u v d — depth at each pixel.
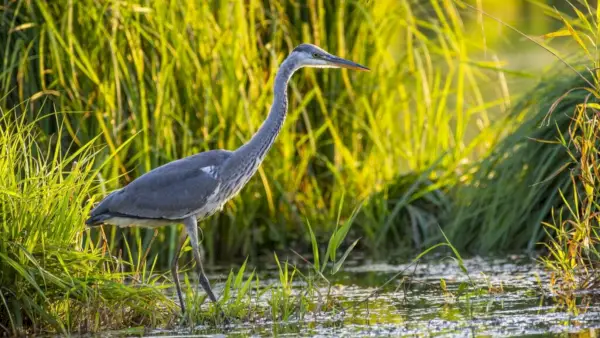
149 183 10.12
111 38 13.33
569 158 12.97
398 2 16.11
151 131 13.69
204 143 14.02
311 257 14.53
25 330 9.23
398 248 14.98
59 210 9.58
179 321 9.60
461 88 15.73
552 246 13.16
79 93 13.47
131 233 13.80
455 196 14.98
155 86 13.75
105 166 13.25
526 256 13.08
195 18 14.09
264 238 15.09
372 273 12.77
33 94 13.30
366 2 15.39
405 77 15.89
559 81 13.48
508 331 8.40
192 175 10.28
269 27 15.04
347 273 12.88
